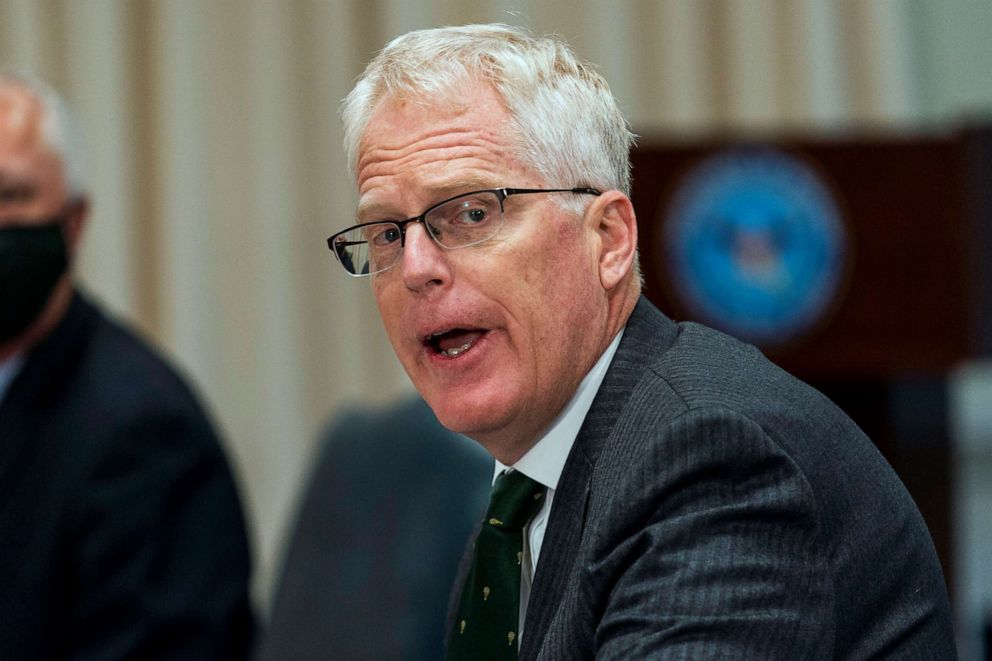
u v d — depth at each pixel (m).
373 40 17.64
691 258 11.74
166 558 10.45
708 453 4.56
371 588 7.53
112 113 17.34
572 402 5.48
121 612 10.19
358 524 7.86
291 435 17.58
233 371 17.56
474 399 5.29
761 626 4.29
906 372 11.78
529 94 5.29
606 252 5.51
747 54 17.55
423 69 5.30
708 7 17.75
